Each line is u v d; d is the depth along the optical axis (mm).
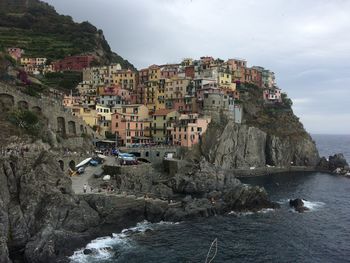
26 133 93812
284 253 70062
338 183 144875
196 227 82625
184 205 91438
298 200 104875
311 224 88375
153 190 101250
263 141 172000
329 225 88188
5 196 69625
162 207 88500
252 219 90375
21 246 65188
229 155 154875
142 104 175375
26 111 101125
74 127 125688
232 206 96688
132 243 71750
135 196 87500
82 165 106062
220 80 194000
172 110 160250
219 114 166625
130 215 83875
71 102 152375
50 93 145000
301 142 186625
